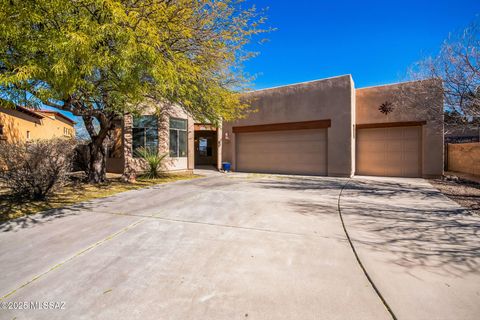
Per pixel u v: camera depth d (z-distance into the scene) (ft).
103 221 15.76
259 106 48.62
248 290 8.16
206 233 13.58
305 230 13.94
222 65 31.30
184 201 21.54
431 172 38.01
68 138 28.99
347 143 40.09
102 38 13.34
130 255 10.89
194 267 9.77
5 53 14.39
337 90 40.96
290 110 45.42
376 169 42.60
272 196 23.75
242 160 51.70
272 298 7.72
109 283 8.66
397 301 7.44
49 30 13.58
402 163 40.75
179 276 9.11
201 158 70.23
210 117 36.58
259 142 49.62
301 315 6.93
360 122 43.37
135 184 31.96
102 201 21.58
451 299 7.51
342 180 36.50
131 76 15.57
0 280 8.87
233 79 36.60
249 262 10.15
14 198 22.34
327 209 18.63
